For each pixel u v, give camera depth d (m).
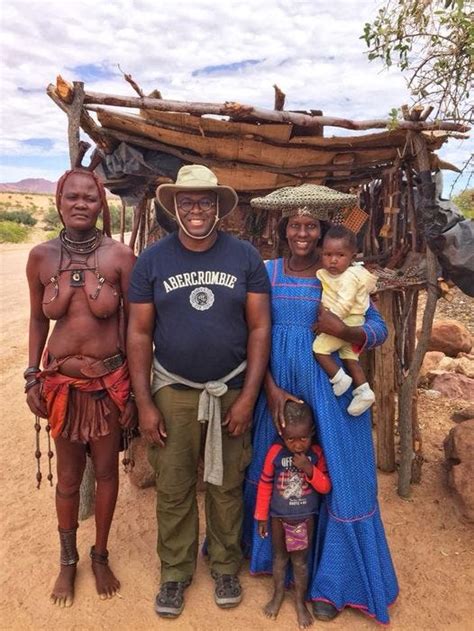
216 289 2.49
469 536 3.38
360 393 2.57
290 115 3.29
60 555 3.03
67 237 2.60
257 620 2.72
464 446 3.70
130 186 4.37
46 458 4.45
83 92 3.08
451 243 3.36
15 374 6.51
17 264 18.38
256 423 2.81
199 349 2.51
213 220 2.47
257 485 2.87
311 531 2.71
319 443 2.66
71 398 2.68
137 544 3.32
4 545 3.30
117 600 2.86
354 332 2.54
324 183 4.24
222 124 3.39
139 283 2.54
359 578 2.68
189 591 2.92
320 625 2.69
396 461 4.26
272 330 2.66
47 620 2.72
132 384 2.64
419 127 3.34
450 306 8.76
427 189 3.42
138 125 3.43
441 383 5.73
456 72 3.19
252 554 2.95
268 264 2.78
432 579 3.01
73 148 3.13
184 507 2.80
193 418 2.65
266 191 4.41
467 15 3.02
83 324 2.58
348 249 2.52
